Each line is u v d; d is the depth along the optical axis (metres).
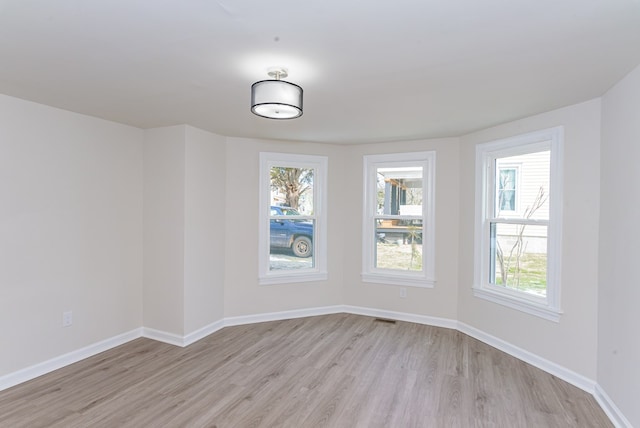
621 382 2.25
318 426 2.25
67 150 3.09
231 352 3.39
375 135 3.98
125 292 3.61
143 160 3.77
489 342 3.57
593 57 1.95
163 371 2.98
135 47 1.86
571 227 2.80
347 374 2.95
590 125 2.68
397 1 1.42
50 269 2.97
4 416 2.32
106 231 3.42
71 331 3.13
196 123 3.51
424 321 4.21
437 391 2.68
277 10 1.50
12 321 2.72
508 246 3.45
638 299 2.07
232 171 4.14
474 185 3.78
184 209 3.55
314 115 3.15
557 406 2.48
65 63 2.07
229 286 4.15
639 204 2.08
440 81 2.32
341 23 1.60
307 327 4.09
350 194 4.59
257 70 2.16
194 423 2.27
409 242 4.38
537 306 3.03
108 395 2.59
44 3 1.45
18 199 2.75
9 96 2.68
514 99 2.67
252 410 2.42
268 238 4.36
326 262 4.58
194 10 1.50
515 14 1.52
